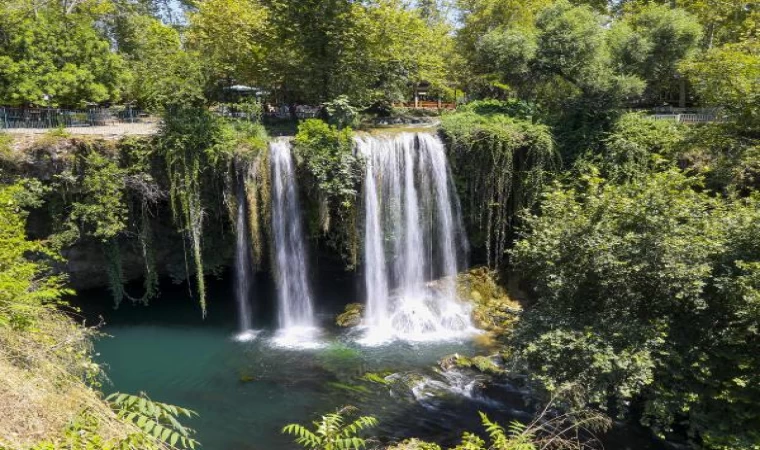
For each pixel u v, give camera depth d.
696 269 9.59
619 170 17.73
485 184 18.45
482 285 18.69
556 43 19.72
